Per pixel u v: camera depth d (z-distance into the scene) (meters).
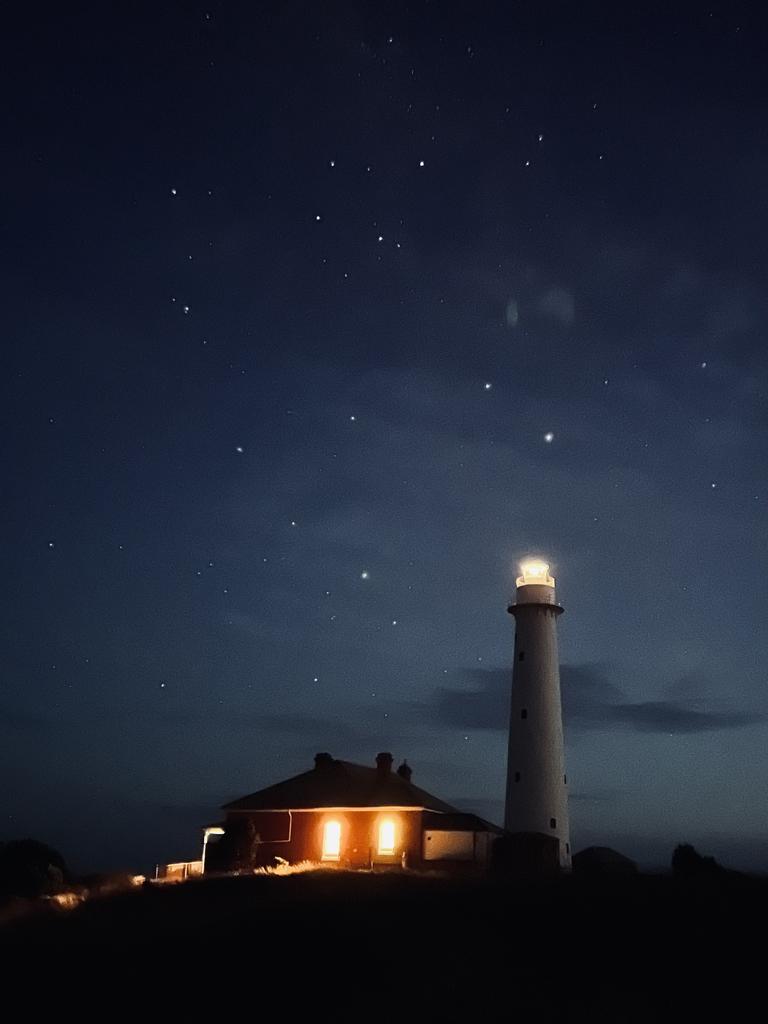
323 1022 19.08
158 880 38.97
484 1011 19.11
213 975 21.66
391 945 22.55
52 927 26.66
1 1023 20.00
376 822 44.03
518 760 50.97
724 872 31.47
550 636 52.84
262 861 44.22
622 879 29.53
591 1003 19.31
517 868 40.03
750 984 19.88
